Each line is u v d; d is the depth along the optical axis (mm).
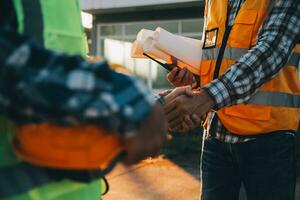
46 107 748
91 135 817
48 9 973
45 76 755
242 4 1793
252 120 1767
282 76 1769
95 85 764
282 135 1786
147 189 5383
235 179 1958
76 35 1080
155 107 862
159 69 10094
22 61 763
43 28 948
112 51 10797
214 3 1919
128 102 778
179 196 5137
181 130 1448
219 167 1956
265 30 1643
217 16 1878
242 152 1829
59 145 821
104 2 9922
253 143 1796
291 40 1618
